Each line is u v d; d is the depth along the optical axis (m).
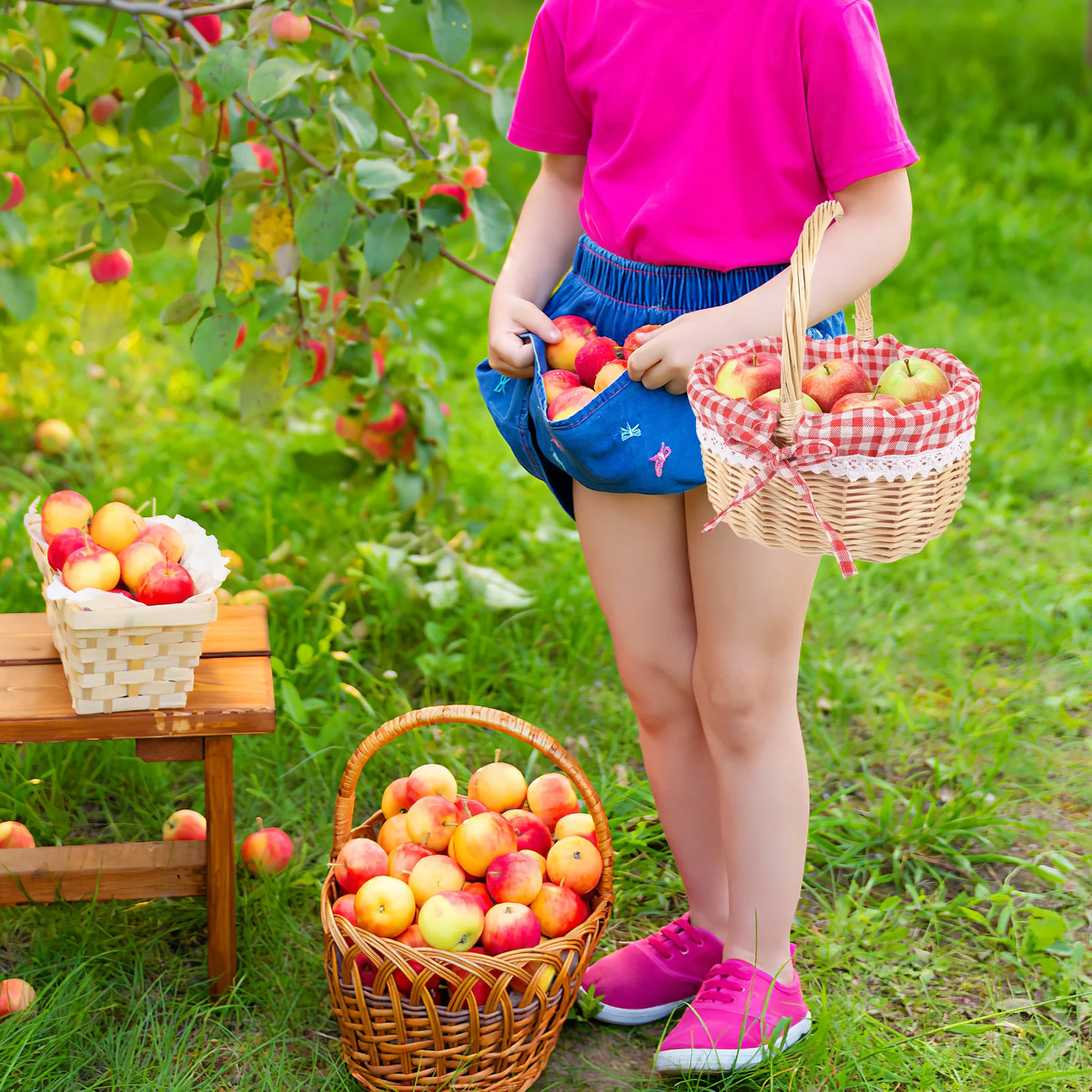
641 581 2.16
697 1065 2.14
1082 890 2.72
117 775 2.92
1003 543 4.15
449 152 3.10
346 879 2.18
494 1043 2.02
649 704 2.26
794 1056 2.21
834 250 1.88
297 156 3.05
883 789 2.99
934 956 2.53
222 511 4.08
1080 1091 2.18
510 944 2.04
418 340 3.74
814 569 2.05
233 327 2.96
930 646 3.60
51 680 2.25
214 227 3.00
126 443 4.46
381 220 2.97
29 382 4.62
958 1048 2.29
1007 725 3.21
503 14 10.41
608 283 2.08
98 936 2.42
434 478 3.74
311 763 2.99
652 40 1.93
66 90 3.27
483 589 3.57
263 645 2.43
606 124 2.05
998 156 8.01
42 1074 2.11
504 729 2.24
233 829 2.25
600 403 1.89
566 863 2.19
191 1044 2.24
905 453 1.56
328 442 4.50
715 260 1.96
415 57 3.05
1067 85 9.45
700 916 2.38
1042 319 5.77
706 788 2.31
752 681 2.07
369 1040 2.03
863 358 1.93
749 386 1.75
